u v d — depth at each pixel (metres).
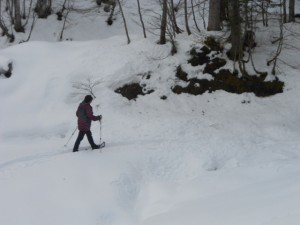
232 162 10.42
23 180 9.32
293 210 5.83
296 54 16.48
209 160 10.38
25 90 14.15
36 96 13.91
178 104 14.52
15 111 13.57
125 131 12.43
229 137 11.94
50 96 13.92
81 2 25.39
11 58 14.95
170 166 10.27
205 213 6.94
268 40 17.66
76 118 13.21
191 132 12.34
